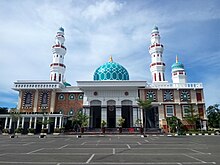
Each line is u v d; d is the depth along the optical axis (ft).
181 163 32.76
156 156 40.32
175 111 169.37
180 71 191.21
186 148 55.47
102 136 122.01
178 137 110.63
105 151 48.44
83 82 167.22
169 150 50.65
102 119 163.43
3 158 37.63
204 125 165.89
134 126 161.79
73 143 72.54
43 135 115.24
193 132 146.72
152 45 198.08
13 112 151.74
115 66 187.93
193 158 37.86
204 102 170.30
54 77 189.78
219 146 61.26
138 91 173.88
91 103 169.99
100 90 170.50
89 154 43.06
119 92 170.50
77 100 176.35
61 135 131.54
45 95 175.73
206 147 58.23
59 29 203.10
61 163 32.65
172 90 174.40
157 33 200.85
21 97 175.73
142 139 93.91
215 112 210.38
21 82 175.73
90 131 151.33
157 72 190.39
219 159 36.86
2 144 68.85
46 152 46.52
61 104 175.52
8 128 154.20
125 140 87.66
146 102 141.59
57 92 178.19
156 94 173.37
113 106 171.12
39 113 158.71
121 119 150.71
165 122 164.14
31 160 35.42
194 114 162.20
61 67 193.26
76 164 31.89
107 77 181.47
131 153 44.78
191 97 172.14
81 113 155.43
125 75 188.03
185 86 174.50
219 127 200.44
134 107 166.30
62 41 201.16
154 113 176.35
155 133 138.82
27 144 68.64
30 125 155.53
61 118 159.43
